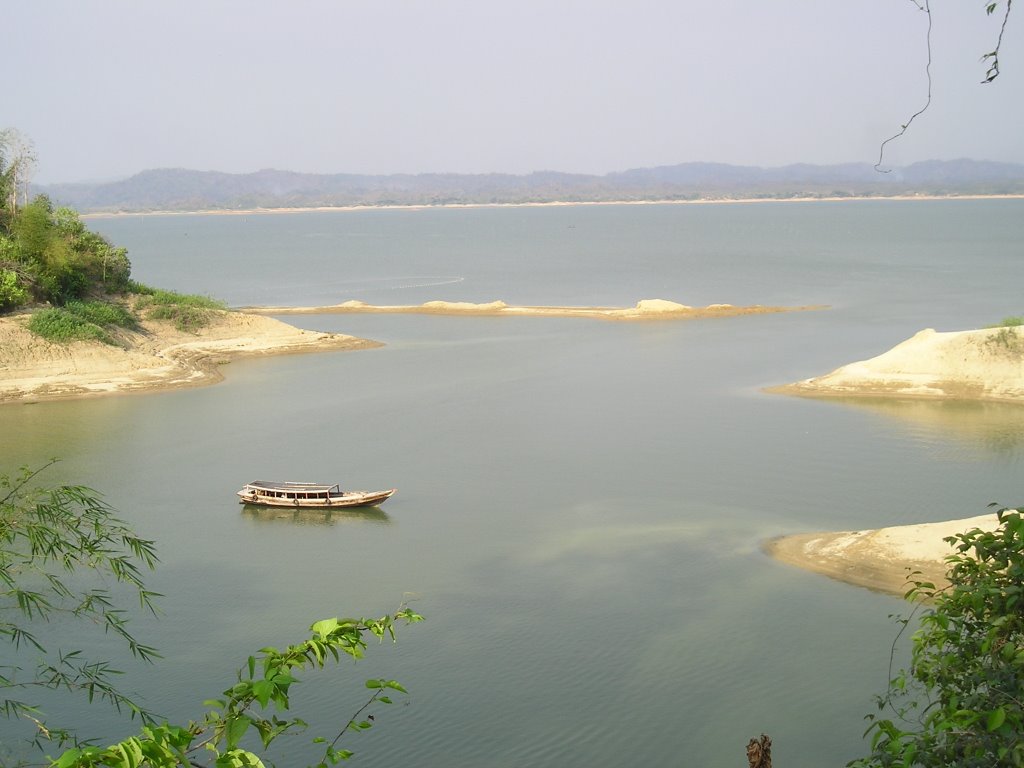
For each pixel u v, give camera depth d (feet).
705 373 230.48
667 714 80.07
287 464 161.89
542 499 140.36
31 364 221.46
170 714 80.07
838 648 91.15
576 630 96.58
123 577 38.22
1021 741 22.63
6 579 36.22
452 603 104.01
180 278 504.43
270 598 106.32
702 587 106.73
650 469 153.79
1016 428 175.01
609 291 418.72
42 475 155.43
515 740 76.54
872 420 182.80
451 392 214.69
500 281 471.21
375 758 74.18
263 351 268.21
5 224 267.39
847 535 118.11
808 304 355.77
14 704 35.27
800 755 73.67
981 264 499.92
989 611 27.30
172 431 184.85
